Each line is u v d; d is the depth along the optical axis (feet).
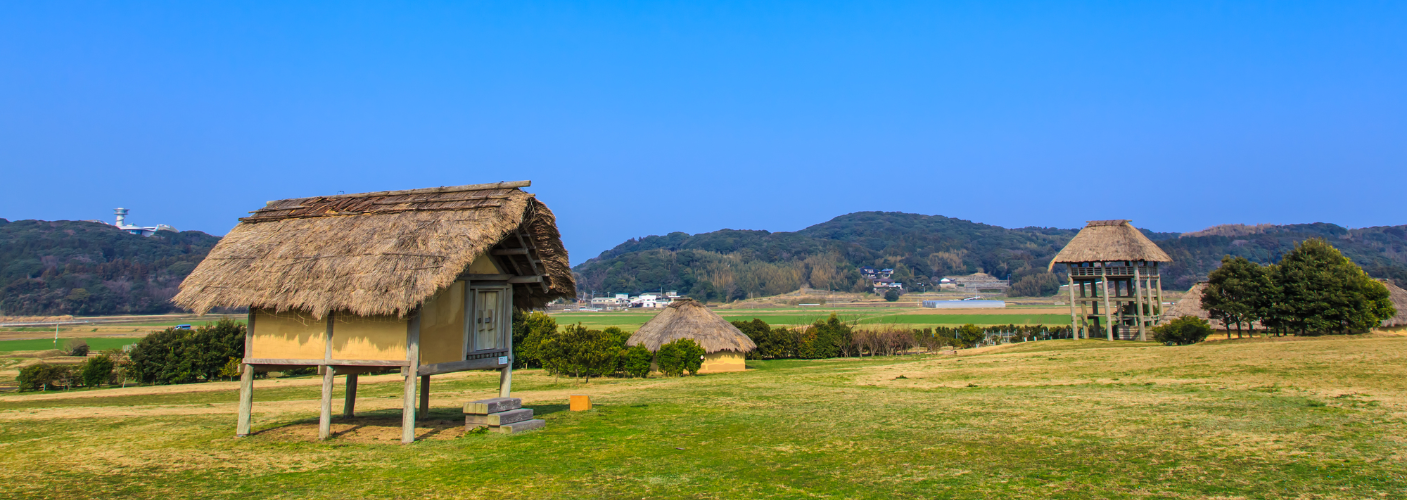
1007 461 38.73
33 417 68.90
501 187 52.70
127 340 305.32
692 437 48.49
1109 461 37.78
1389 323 149.18
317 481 37.65
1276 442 40.55
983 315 390.63
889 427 50.85
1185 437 43.14
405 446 46.21
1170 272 603.67
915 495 32.48
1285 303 131.13
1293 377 70.44
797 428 51.31
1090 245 176.55
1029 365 103.81
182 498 34.68
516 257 57.16
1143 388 70.44
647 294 644.69
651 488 35.01
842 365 144.36
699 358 136.46
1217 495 30.76
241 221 56.70
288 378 149.89
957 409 59.36
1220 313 141.90
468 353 51.80
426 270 45.03
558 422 55.52
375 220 51.37
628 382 118.11
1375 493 30.14
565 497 33.60
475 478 37.55
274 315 50.49
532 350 164.35
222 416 66.64
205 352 158.20
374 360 47.47
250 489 36.22
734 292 631.56
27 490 36.47
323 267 47.83
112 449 47.57
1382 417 46.65
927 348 208.03
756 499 32.68
